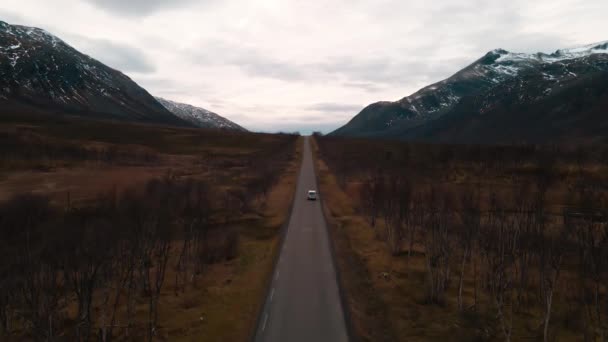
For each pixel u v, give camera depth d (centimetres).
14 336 2156
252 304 2588
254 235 4488
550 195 5719
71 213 3662
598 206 4453
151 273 3228
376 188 5078
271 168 9206
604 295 2761
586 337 2217
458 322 2450
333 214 5609
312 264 3419
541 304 2734
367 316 2492
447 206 3816
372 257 3719
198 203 4181
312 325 2316
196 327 2303
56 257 2208
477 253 3584
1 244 2459
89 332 2000
